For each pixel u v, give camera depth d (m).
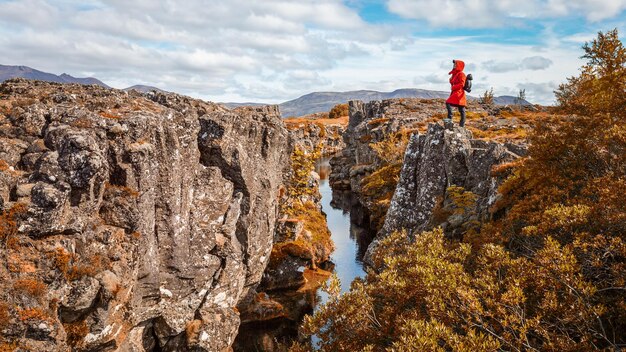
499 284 18.66
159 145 26.38
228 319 32.09
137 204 24.50
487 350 13.91
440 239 23.84
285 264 46.09
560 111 30.23
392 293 21.03
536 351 14.58
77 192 21.36
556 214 21.00
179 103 34.31
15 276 18.66
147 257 25.78
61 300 19.73
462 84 48.53
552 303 15.27
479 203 40.34
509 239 26.73
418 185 50.69
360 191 86.62
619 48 25.17
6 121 24.03
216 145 33.66
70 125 23.27
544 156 28.92
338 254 58.22
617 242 17.00
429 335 14.93
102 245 21.88
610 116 26.30
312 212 60.34
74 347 20.91
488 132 79.69
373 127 115.38
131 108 28.03
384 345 19.94
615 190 20.00
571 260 16.27
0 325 17.70
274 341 37.56
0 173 19.89
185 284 29.19
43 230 19.48
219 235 32.94
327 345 20.81
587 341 14.75
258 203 38.75
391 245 27.95
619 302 16.05
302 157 58.97
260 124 41.06
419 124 102.94
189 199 29.91
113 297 21.72
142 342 28.48
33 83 32.16
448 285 17.48
